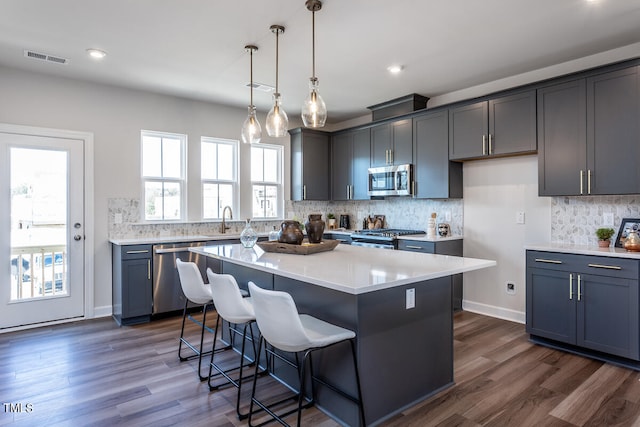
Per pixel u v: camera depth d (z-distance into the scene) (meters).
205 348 3.18
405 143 4.60
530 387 2.48
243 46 3.15
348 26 2.80
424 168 4.39
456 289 4.33
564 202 3.56
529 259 3.28
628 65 2.85
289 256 2.69
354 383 2.00
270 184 5.52
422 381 2.32
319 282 1.84
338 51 3.24
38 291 3.77
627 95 2.86
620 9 2.55
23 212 3.69
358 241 4.84
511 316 3.97
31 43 3.08
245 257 2.65
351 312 2.01
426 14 2.62
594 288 2.89
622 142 2.88
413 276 1.93
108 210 4.13
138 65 3.56
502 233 4.03
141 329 3.68
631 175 2.84
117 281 3.92
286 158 5.63
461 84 4.14
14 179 3.64
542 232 3.72
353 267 2.21
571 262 3.01
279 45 3.12
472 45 3.13
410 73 3.78
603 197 3.31
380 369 2.09
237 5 2.51
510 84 3.89
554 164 3.27
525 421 2.09
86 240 4.00
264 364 2.78
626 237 3.08
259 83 4.10
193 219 4.71
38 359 2.93
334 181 5.65
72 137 3.92
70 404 2.27
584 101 3.09
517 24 2.77
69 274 3.92
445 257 2.61
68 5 2.51
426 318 2.34
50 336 3.46
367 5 2.50
